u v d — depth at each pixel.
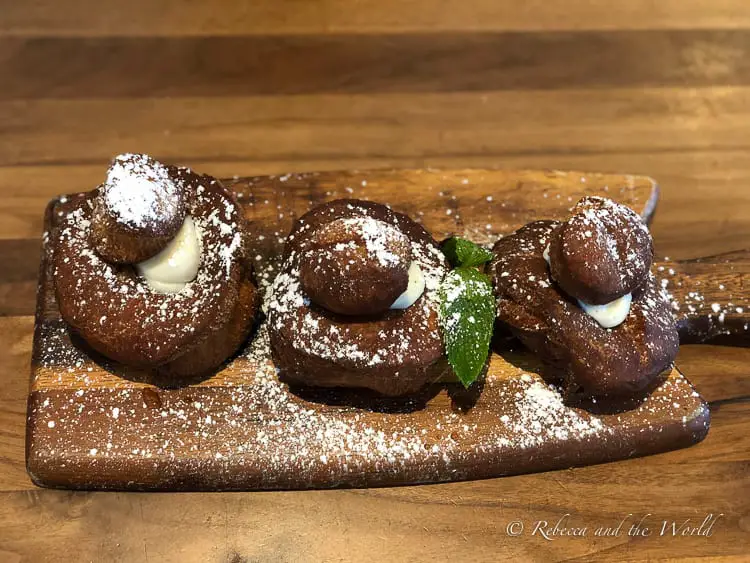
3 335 0.32
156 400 0.28
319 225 0.30
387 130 0.42
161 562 0.26
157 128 0.41
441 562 0.26
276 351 0.28
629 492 0.29
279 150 0.41
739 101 0.45
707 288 0.34
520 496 0.28
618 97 0.45
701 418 0.29
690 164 0.42
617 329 0.29
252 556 0.26
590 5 0.49
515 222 0.36
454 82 0.45
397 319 0.28
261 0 0.48
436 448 0.28
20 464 0.28
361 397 0.29
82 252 0.28
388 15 0.48
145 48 0.44
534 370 0.30
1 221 0.36
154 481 0.27
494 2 0.49
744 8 0.49
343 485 0.28
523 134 0.43
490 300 0.28
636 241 0.28
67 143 0.40
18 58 0.43
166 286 0.28
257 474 0.27
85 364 0.29
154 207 0.26
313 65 0.45
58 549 0.26
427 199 0.36
